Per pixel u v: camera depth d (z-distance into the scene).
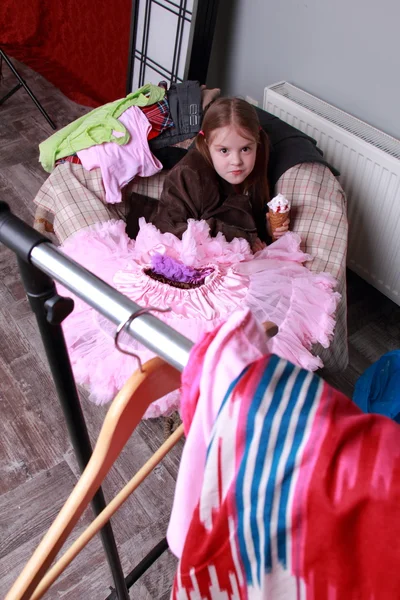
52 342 0.65
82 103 2.94
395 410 1.58
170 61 2.29
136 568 1.20
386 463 0.49
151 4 2.27
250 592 0.59
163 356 0.56
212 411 0.55
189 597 0.61
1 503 1.55
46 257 0.57
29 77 3.05
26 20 3.10
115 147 1.77
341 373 1.86
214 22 2.08
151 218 1.75
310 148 1.77
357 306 2.07
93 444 1.68
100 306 0.56
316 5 1.80
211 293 1.48
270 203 1.65
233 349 0.54
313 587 0.54
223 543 0.57
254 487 0.52
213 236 1.69
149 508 1.55
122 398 0.64
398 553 0.49
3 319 1.99
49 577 0.66
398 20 1.61
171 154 1.85
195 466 0.59
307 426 0.51
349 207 1.91
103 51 2.80
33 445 1.68
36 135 2.73
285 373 0.53
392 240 1.84
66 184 1.77
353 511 0.50
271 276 1.54
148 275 1.51
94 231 1.64
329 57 1.86
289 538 0.53
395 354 1.66
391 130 1.82
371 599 0.52
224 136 1.57
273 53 2.04
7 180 2.50
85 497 0.66
